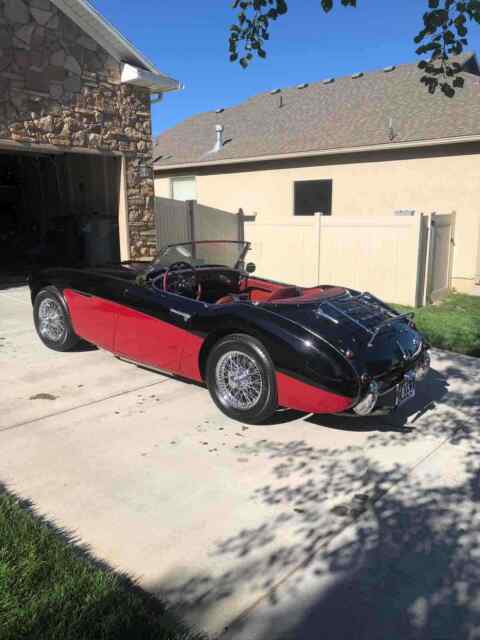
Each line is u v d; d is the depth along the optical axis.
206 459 3.75
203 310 4.55
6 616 2.22
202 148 17.33
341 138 13.45
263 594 2.48
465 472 3.67
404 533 2.97
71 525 2.95
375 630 2.29
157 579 2.56
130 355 5.25
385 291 10.25
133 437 4.05
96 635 2.16
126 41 9.98
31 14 8.72
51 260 12.95
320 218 10.85
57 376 5.35
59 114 9.35
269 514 3.12
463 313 9.31
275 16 4.03
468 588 2.54
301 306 4.36
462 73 14.48
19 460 3.65
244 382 4.27
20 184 15.75
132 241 11.03
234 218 13.41
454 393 5.22
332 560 2.73
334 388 3.84
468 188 11.45
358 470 3.66
